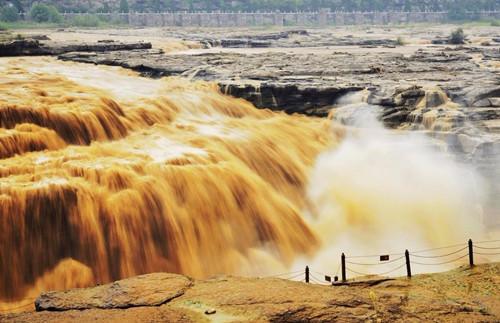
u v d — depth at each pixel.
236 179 30.14
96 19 146.12
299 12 187.00
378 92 38.56
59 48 60.91
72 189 25.69
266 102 40.34
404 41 102.06
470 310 15.77
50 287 23.95
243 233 28.84
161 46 77.25
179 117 36.69
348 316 15.07
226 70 48.56
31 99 32.81
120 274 25.34
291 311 15.23
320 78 44.59
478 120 35.31
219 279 17.56
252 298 15.94
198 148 31.89
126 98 36.59
